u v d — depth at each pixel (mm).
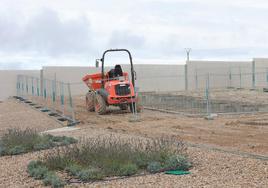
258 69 42938
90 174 8969
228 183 8086
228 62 42625
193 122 18656
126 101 21750
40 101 30109
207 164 9875
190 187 7898
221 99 27766
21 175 9742
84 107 26234
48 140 13688
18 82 35469
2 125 20250
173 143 11609
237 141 13664
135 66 39625
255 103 25047
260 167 9320
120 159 9812
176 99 26688
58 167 9977
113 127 17719
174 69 40969
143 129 16984
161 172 9336
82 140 13828
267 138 14195
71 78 37094
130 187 8141
